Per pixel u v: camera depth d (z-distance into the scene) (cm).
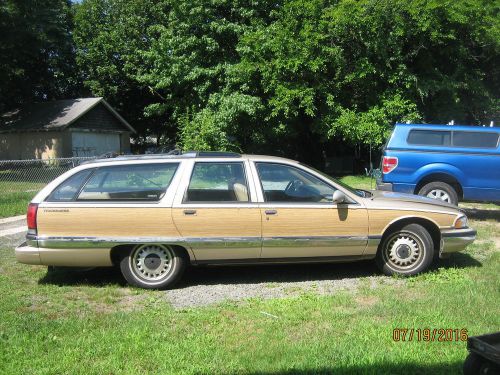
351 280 608
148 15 3105
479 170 964
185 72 2162
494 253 712
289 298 537
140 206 566
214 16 2167
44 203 568
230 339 423
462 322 450
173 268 578
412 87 1878
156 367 371
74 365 374
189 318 474
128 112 3597
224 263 586
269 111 2050
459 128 984
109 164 585
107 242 563
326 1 1902
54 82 3397
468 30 1817
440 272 617
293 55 1867
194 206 569
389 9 1752
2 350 399
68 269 621
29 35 2606
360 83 1914
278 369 363
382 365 366
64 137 2780
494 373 331
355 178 2034
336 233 588
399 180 990
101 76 3212
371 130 1842
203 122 1944
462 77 1941
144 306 522
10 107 3238
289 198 589
